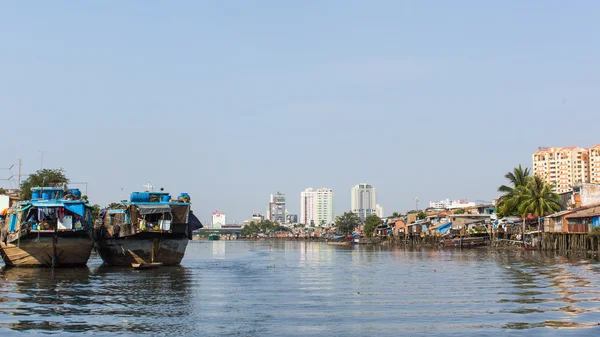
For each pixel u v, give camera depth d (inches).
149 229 2301.9
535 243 3700.8
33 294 1512.1
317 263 2851.9
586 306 1312.7
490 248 4077.3
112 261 2407.7
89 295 1503.4
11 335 1032.8
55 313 1237.1
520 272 2082.9
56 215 2156.7
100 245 2427.4
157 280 1877.5
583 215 3176.7
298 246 6619.1
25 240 2161.7
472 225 4820.4
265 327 1109.7
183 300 1433.3
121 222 2385.6
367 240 6732.3
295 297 1496.1
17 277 1914.4
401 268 2404.0
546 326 1099.9
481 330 1073.5
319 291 1616.6
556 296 1466.5
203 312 1262.3
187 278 1959.9
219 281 1876.2
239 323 1144.8
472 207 5610.2
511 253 3361.2
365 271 2277.3
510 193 4274.1
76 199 2276.1
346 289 1660.9
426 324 1132.5
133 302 1392.7
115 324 1128.8
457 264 2549.2
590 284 1701.5
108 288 1648.6
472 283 1766.7
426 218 5708.7
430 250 4175.7
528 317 1187.3
